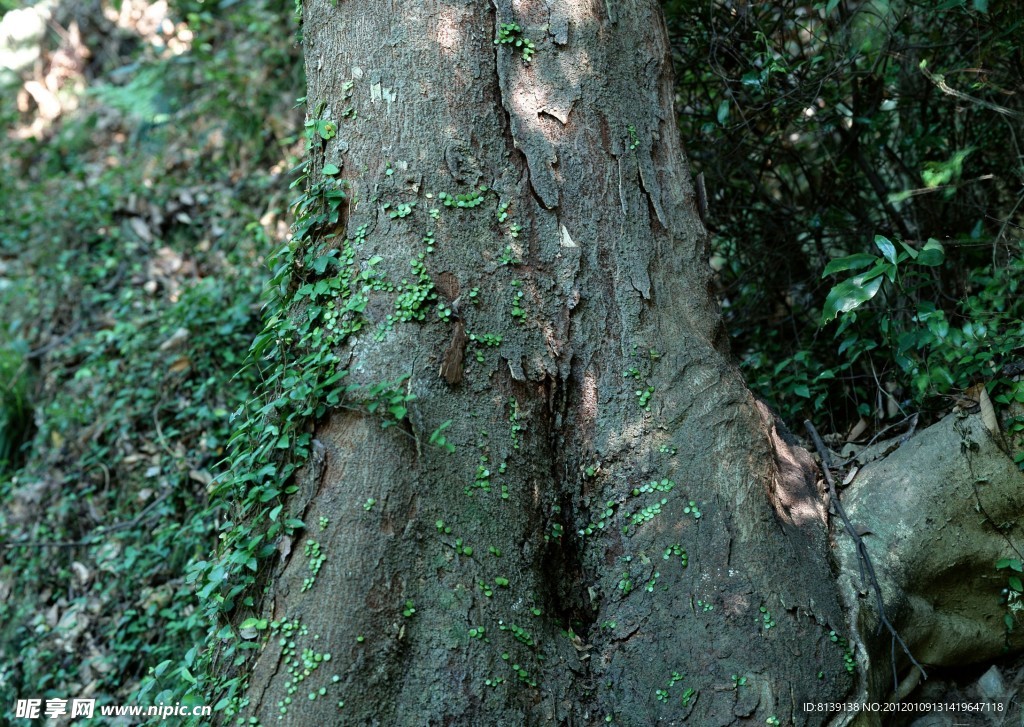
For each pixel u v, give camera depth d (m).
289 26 7.17
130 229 6.55
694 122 4.47
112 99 7.73
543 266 3.16
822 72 4.15
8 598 4.89
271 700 2.62
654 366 3.11
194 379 5.28
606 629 2.90
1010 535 3.13
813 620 2.82
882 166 4.52
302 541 2.77
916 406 3.62
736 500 2.94
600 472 3.05
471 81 3.18
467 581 2.77
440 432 2.87
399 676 2.65
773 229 4.59
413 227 3.05
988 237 3.96
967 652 3.21
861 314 3.83
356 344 2.96
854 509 3.22
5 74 8.48
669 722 2.73
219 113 7.11
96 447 5.20
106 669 4.38
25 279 6.43
